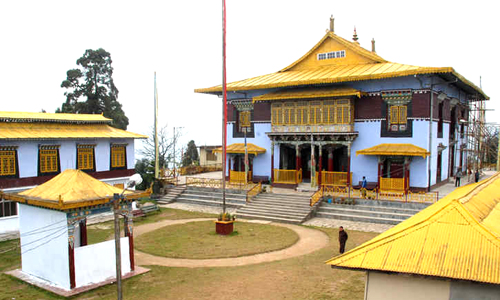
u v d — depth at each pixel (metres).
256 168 42.41
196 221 31.30
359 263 10.91
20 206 20.25
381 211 30.25
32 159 29.36
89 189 19.20
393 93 34.53
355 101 36.34
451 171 44.53
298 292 17.11
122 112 60.44
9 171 28.11
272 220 31.16
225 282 18.41
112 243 19.12
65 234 17.69
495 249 10.27
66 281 17.69
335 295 16.69
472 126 50.25
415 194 31.00
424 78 33.12
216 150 42.47
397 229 12.32
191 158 87.38
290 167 42.41
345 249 23.33
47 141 30.03
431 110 33.22
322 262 21.12
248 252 23.03
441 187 37.47
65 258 17.75
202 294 17.06
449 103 40.38
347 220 30.50
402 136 34.34
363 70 36.69
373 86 35.50
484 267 9.80
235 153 42.53
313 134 36.59
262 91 41.47
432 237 11.08
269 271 19.81
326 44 41.97
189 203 38.31
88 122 34.88
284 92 38.47
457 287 10.23
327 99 36.16
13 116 30.42
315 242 25.00
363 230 27.58
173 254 22.83
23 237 20.06
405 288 10.78
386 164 35.56
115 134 35.00
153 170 43.78
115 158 35.00
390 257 10.84
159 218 32.69
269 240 25.50
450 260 10.26
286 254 22.69
